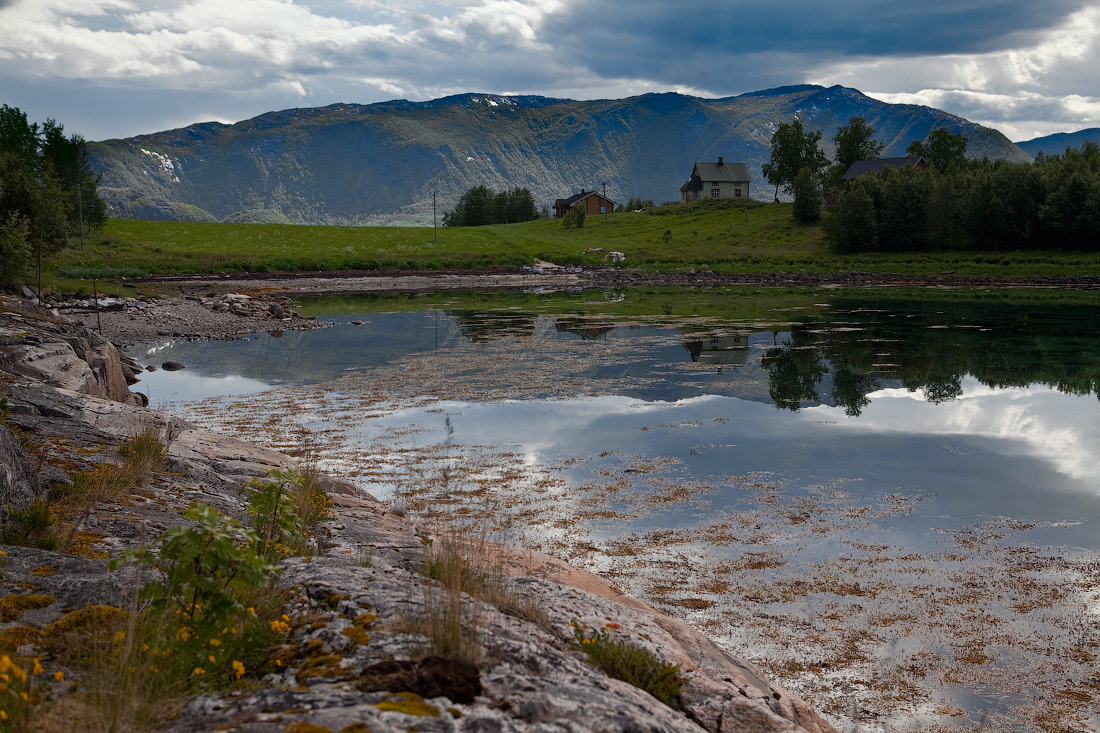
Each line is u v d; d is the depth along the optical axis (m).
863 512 13.85
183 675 4.00
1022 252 86.12
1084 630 9.48
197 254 79.38
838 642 9.16
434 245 97.88
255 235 97.81
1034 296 61.94
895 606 10.16
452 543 7.71
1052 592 10.59
